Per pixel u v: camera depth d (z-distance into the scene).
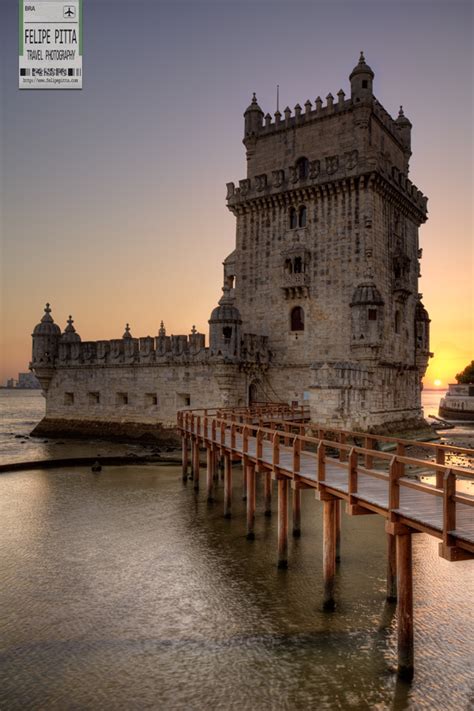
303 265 46.78
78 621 15.22
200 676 12.57
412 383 52.28
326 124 48.00
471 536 11.04
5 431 77.06
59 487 32.28
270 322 49.19
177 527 24.09
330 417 38.72
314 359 46.50
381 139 49.44
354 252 44.84
